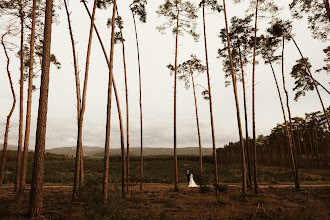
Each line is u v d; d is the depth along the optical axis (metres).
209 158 71.00
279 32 16.34
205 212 8.70
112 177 23.91
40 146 7.86
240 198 11.45
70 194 13.08
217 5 14.81
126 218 7.27
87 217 6.35
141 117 16.41
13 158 41.25
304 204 10.41
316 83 16.61
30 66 11.17
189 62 22.56
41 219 6.98
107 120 10.20
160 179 25.52
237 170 39.22
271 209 9.14
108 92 10.55
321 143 49.34
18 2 12.45
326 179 27.39
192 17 16.41
